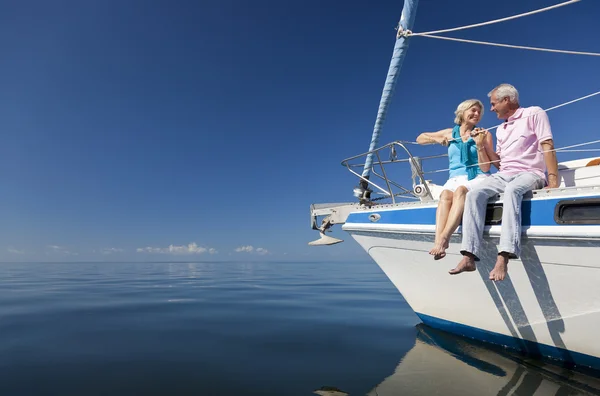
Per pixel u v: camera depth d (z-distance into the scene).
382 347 4.18
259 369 3.41
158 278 19.36
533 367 3.27
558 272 3.03
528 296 3.33
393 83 5.09
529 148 3.36
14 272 28.20
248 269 35.25
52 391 2.85
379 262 4.82
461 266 3.10
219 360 3.71
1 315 6.48
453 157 4.19
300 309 7.36
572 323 3.12
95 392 2.83
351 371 3.31
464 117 4.09
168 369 3.41
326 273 26.14
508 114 3.63
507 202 3.04
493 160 3.83
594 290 2.88
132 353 3.98
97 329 5.28
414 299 4.64
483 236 3.33
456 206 3.32
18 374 3.25
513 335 3.64
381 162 5.07
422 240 4.03
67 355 3.88
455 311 4.16
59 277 20.45
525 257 3.19
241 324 5.72
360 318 6.31
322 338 4.71
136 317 6.31
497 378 3.00
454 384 2.88
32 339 4.62
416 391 2.75
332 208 5.85
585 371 3.14
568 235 2.83
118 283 15.32
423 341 4.38
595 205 2.74
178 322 5.86
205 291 11.48
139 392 2.83
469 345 4.02
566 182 3.78
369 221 4.69
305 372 3.31
